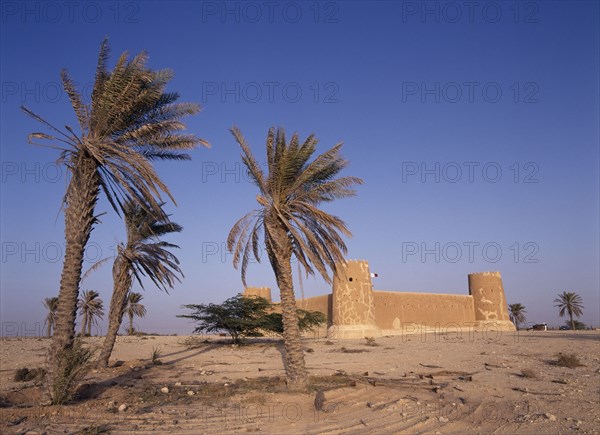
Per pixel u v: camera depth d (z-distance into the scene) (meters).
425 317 45.66
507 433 8.80
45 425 9.62
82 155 12.23
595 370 17.22
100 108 12.47
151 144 13.61
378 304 42.06
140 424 10.02
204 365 21.89
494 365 19.05
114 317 20.16
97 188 12.65
